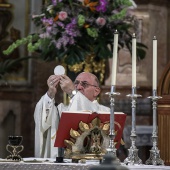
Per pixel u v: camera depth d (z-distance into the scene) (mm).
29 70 34625
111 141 16984
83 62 26109
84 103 19938
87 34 25203
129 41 26047
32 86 34562
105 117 17797
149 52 33875
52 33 25031
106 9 25062
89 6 24906
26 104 34562
